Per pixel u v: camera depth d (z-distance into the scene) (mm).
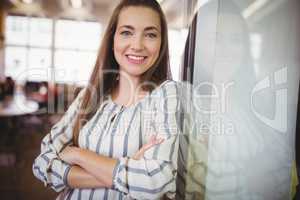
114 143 1135
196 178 1249
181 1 1210
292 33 1331
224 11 1274
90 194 1095
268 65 1332
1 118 1139
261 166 1357
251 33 1310
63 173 1103
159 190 1093
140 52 1182
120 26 1171
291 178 1367
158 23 1190
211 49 1265
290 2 1319
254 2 1298
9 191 1136
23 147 1144
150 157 1104
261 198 1365
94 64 1174
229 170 1325
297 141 1362
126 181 1055
